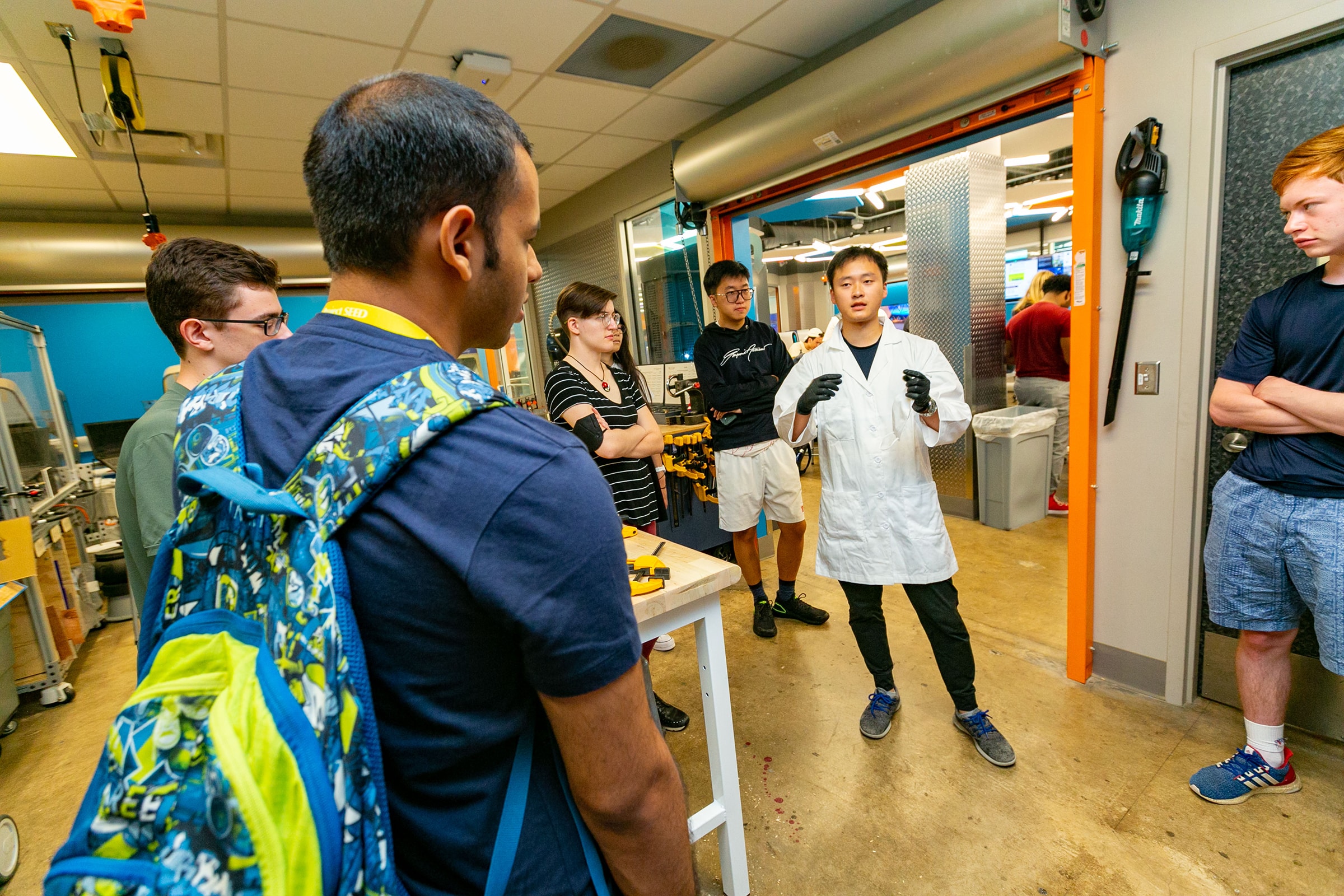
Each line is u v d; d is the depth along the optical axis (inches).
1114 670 79.4
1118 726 71.6
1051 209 331.6
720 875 57.2
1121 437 74.7
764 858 58.7
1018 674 84.1
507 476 16.0
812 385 67.2
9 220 143.2
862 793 65.6
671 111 128.0
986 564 123.3
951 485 154.3
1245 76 63.3
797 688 86.5
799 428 73.2
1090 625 80.3
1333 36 57.5
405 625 16.1
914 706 79.6
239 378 19.9
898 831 60.3
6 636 92.8
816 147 98.3
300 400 17.4
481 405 16.6
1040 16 65.9
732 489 103.0
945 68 76.9
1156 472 72.1
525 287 21.6
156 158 123.3
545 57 100.8
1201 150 64.5
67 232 139.3
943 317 149.6
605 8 88.2
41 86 94.3
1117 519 76.3
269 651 15.1
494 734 17.9
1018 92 75.3
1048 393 151.0
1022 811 61.0
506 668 17.8
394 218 17.7
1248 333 57.0
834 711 80.4
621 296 173.6
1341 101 58.0
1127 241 69.1
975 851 57.1
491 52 98.0
